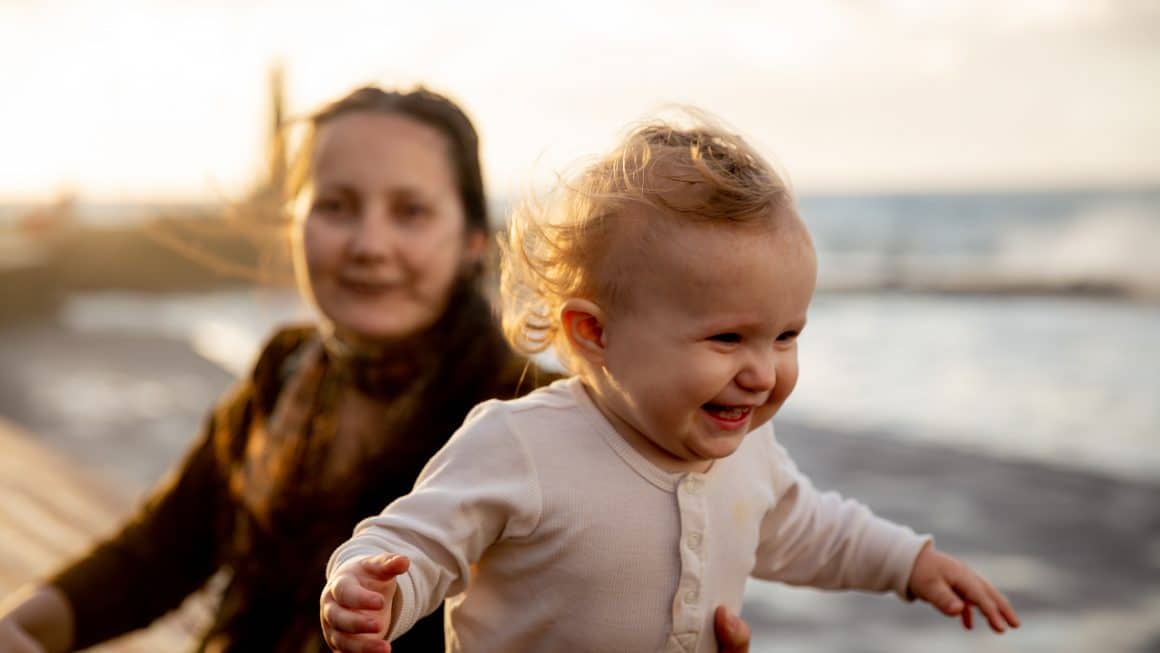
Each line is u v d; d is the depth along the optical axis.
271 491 1.95
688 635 1.42
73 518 4.31
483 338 1.92
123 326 19.42
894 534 1.70
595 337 1.42
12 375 13.12
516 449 1.42
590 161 1.49
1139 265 34.25
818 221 56.69
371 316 1.88
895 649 5.44
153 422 10.06
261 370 2.17
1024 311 24.94
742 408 1.36
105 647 3.12
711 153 1.39
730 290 1.30
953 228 50.16
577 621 1.41
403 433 1.86
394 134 1.92
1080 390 14.09
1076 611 6.06
